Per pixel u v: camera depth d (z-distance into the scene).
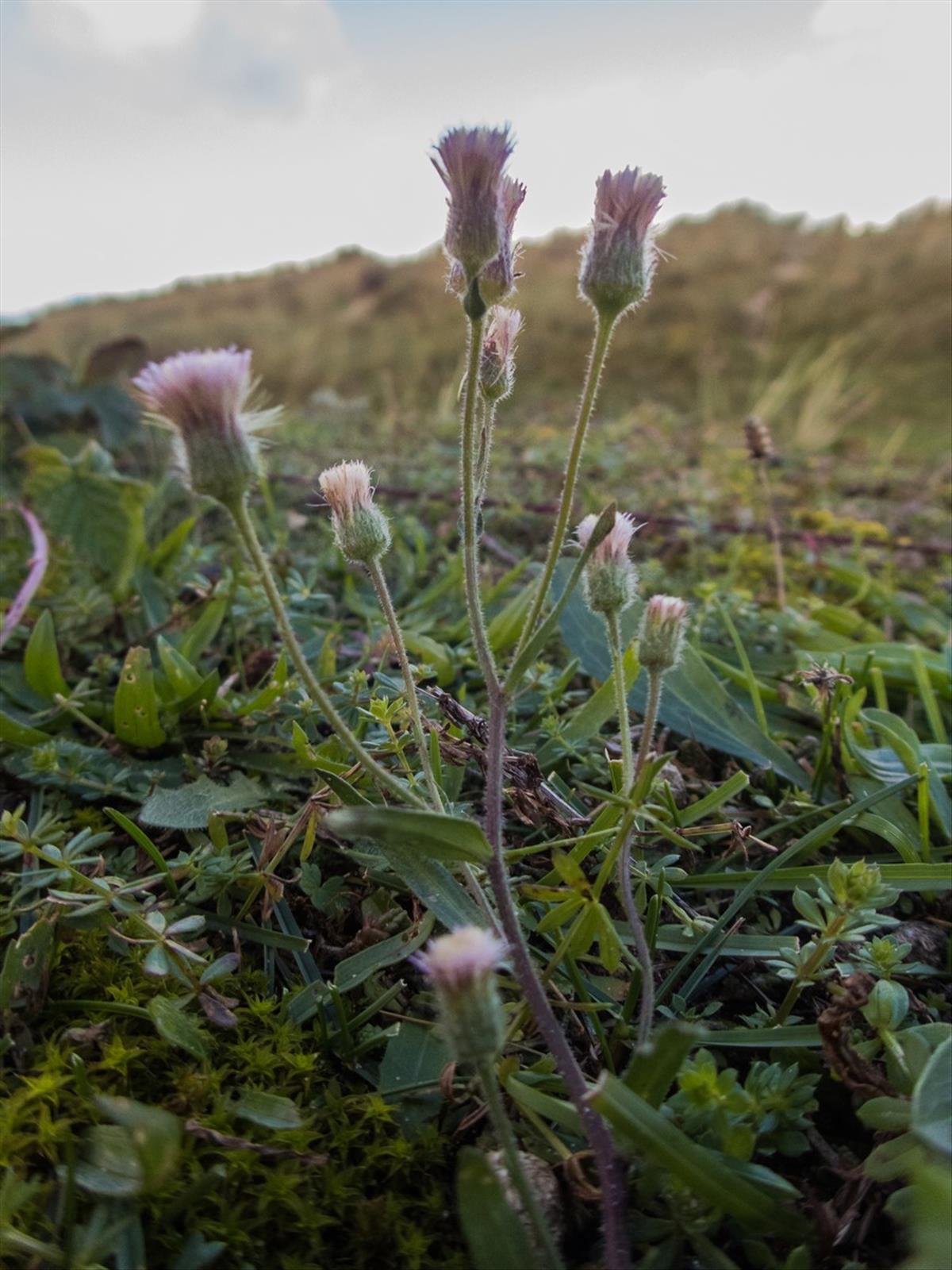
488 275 0.08
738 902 0.11
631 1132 0.07
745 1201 0.07
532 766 0.11
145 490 0.21
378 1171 0.09
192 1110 0.09
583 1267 0.08
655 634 0.09
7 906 0.11
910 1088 0.09
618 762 0.11
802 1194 0.08
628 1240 0.07
